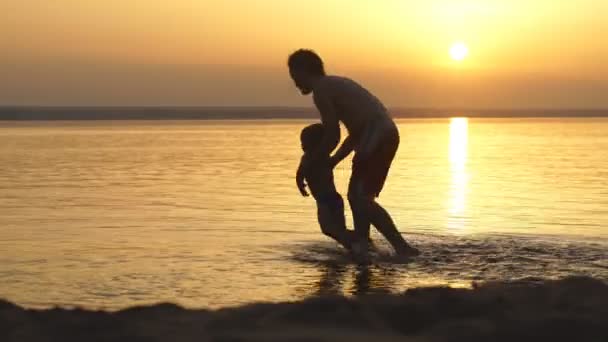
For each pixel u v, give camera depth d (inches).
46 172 697.6
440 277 230.1
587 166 801.6
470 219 389.1
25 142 1328.7
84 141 1386.6
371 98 276.4
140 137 1621.6
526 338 86.3
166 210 423.8
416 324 92.4
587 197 503.5
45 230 344.5
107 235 328.8
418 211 422.6
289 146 1230.3
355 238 271.9
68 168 747.4
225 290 213.0
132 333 87.7
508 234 333.1
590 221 382.3
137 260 264.7
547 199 490.6
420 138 1640.0
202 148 1160.8
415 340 85.8
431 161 882.8
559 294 103.6
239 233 335.0
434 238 317.4
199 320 94.3
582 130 2308.1
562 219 390.3
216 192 528.1
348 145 274.5
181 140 1471.5
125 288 217.2
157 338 86.5
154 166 783.1
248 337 84.4
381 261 259.6
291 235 329.1
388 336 86.9
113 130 2204.7
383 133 270.8
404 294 106.7
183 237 323.3
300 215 402.3
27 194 510.3
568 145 1300.4
